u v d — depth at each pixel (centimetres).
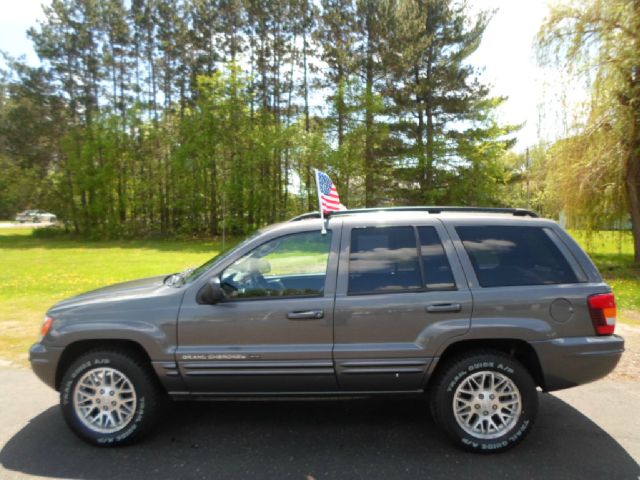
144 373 379
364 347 367
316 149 3031
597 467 344
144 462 354
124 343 393
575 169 1602
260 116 3444
